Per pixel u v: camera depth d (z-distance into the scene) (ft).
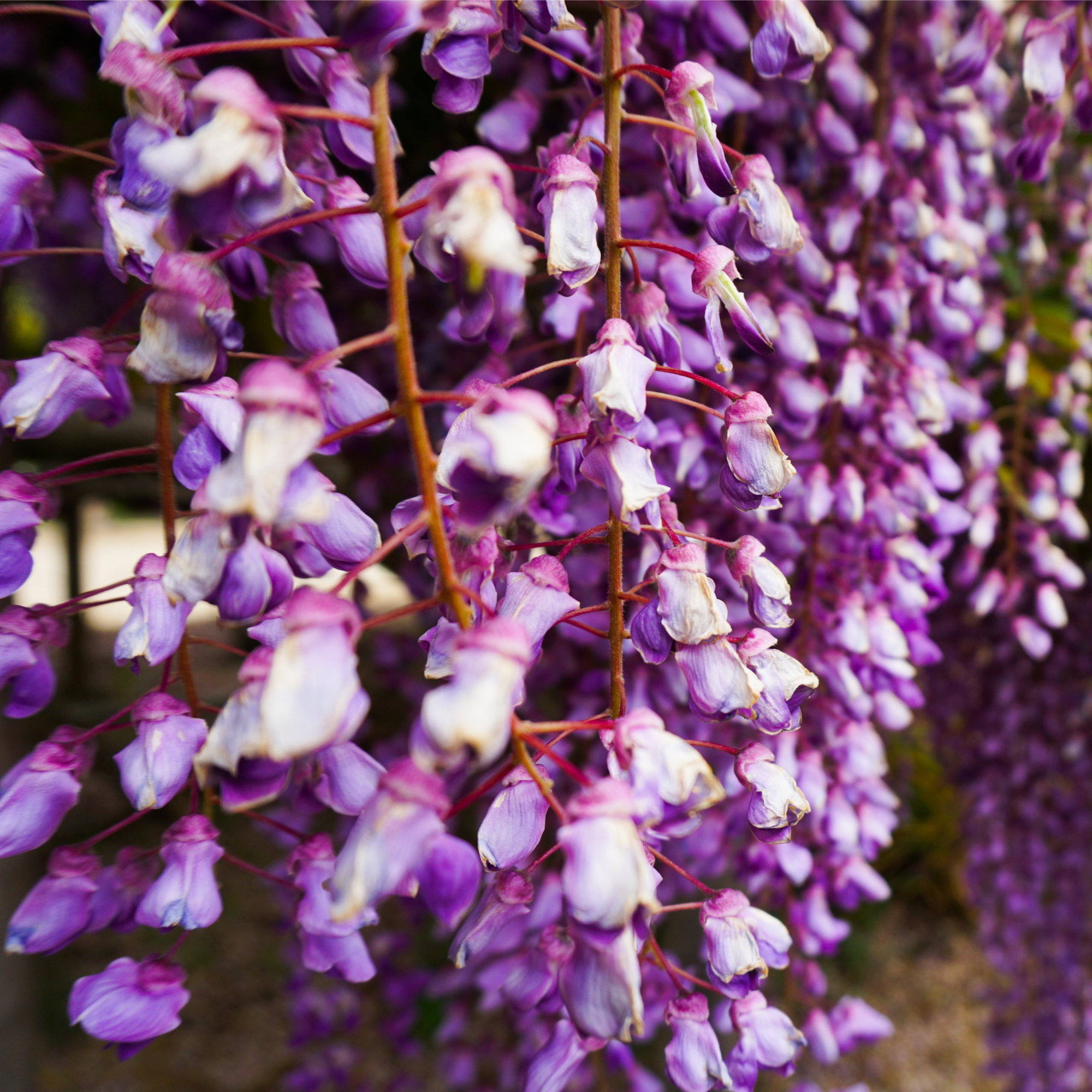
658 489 0.74
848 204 1.24
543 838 1.27
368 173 1.37
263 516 0.61
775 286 1.18
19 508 0.78
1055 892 2.31
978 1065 3.33
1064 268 1.89
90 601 0.80
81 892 0.80
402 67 1.36
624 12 0.99
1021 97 1.84
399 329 0.66
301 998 1.94
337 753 0.78
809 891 1.28
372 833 0.62
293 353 1.02
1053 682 2.11
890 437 1.24
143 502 3.94
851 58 1.21
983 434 1.59
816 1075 3.12
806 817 1.21
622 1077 1.56
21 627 0.79
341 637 0.61
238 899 3.69
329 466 2.06
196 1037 3.10
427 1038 2.90
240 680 0.66
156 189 0.69
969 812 2.39
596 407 0.73
